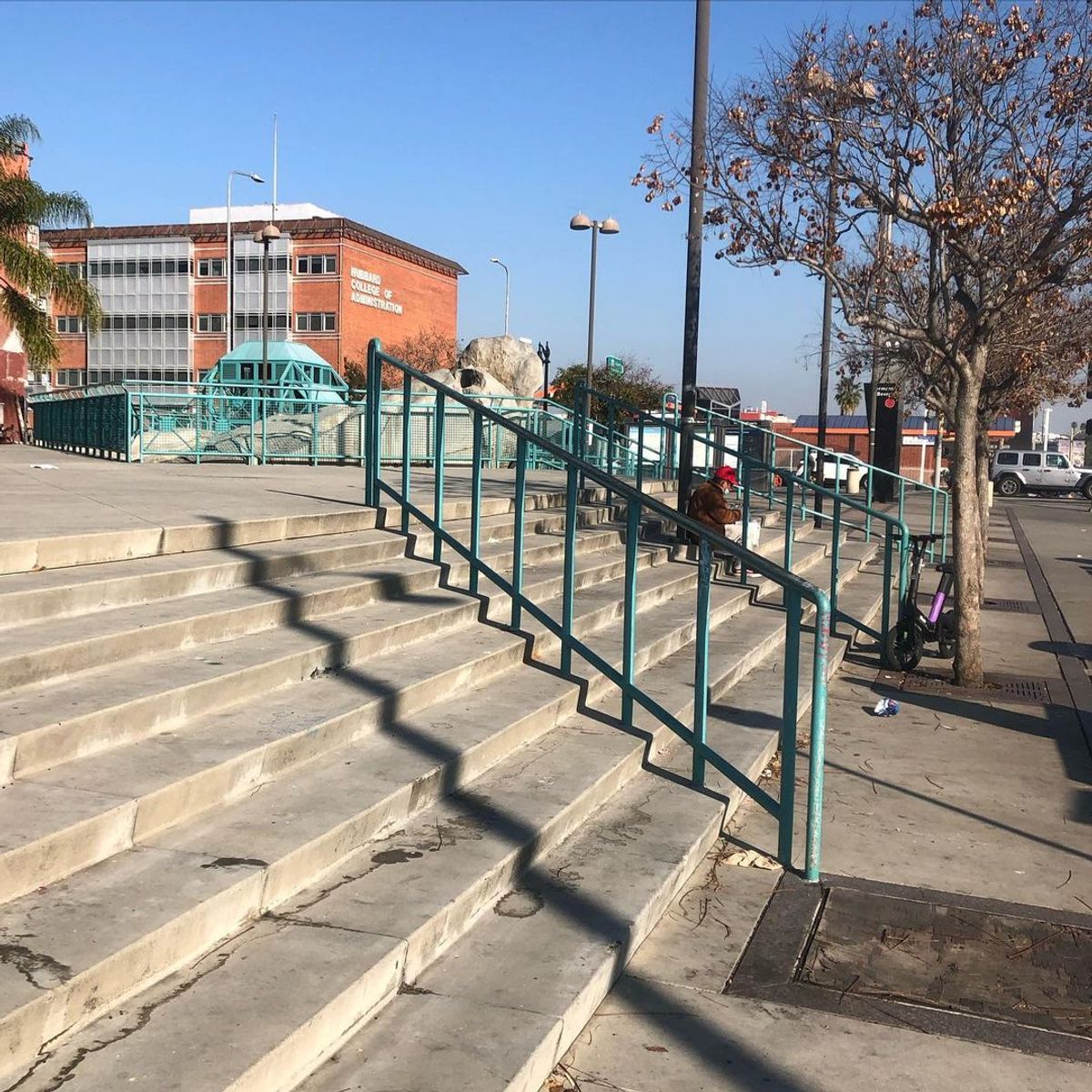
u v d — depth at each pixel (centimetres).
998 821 579
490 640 611
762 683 757
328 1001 289
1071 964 413
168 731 408
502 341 3006
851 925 441
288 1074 271
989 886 488
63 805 329
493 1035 309
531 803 457
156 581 505
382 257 7369
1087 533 2584
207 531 591
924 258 1314
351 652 523
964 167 880
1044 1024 367
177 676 429
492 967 349
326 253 7006
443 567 676
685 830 480
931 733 757
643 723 585
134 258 7438
